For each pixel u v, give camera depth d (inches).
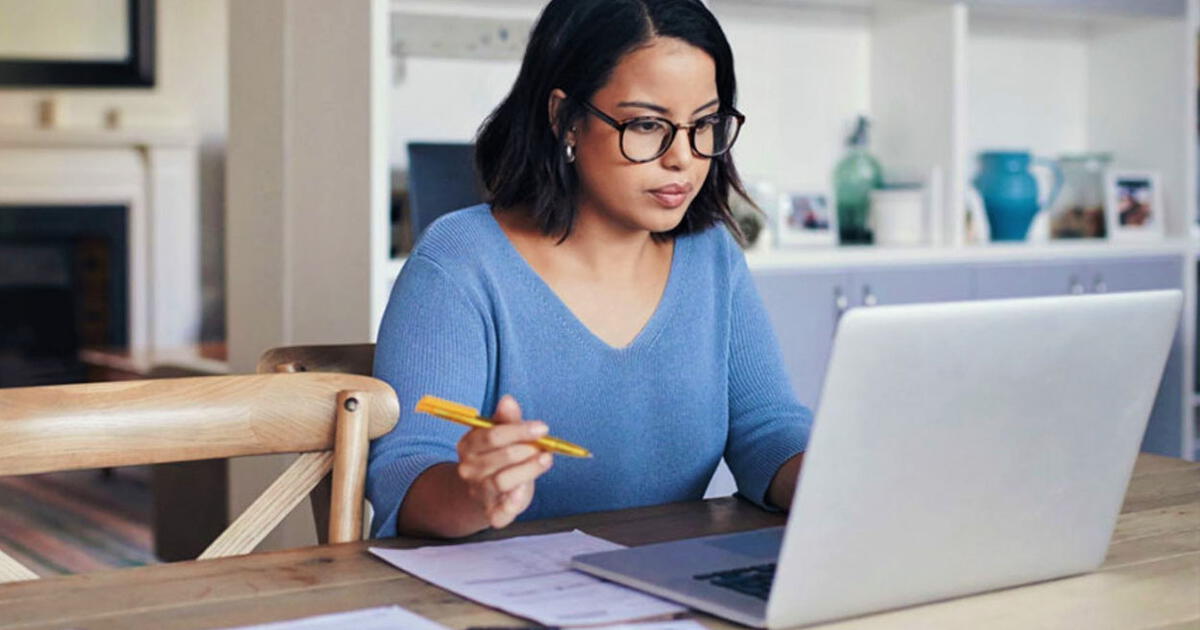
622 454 59.1
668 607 40.2
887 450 38.3
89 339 254.2
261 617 39.7
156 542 143.3
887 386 37.5
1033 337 40.5
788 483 55.6
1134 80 166.6
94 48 251.0
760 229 138.3
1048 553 44.0
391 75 134.1
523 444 42.2
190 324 256.4
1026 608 41.6
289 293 116.3
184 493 138.6
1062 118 170.9
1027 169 155.6
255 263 120.6
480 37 135.8
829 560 38.4
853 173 149.9
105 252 252.1
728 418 63.1
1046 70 169.3
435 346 55.6
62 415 47.6
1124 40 167.5
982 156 156.6
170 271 253.4
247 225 121.2
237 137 121.6
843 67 156.4
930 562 40.9
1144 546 49.6
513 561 45.6
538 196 58.5
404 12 132.3
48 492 203.9
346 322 109.9
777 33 152.6
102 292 253.4
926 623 39.9
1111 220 159.9
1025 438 41.7
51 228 246.1
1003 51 166.4
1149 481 60.9
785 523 53.3
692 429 60.7
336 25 108.9
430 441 53.1
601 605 40.3
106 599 41.5
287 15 114.2
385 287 107.6
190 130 251.3
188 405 49.8
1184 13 161.2
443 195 121.8
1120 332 42.9
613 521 52.7
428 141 135.3
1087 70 171.9
